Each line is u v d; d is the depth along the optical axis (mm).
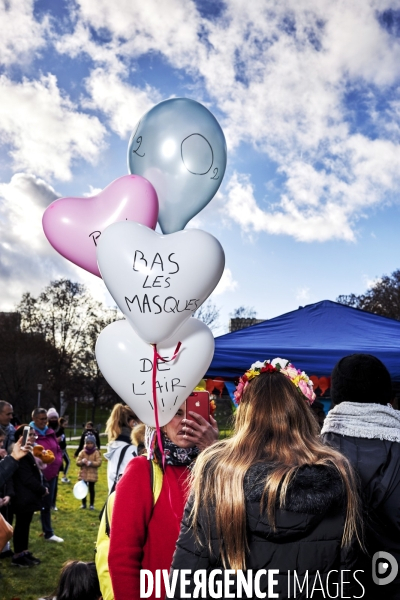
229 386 5250
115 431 4785
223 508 1486
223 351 5031
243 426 1675
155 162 2473
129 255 2076
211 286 2117
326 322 5691
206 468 1589
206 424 2148
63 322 46562
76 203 2393
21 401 43656
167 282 2055
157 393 2189
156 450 2059
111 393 47125
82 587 2537
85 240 2338
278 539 1457
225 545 1485
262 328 5602
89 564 2629
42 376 44406
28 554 6070
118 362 2232
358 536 1569
